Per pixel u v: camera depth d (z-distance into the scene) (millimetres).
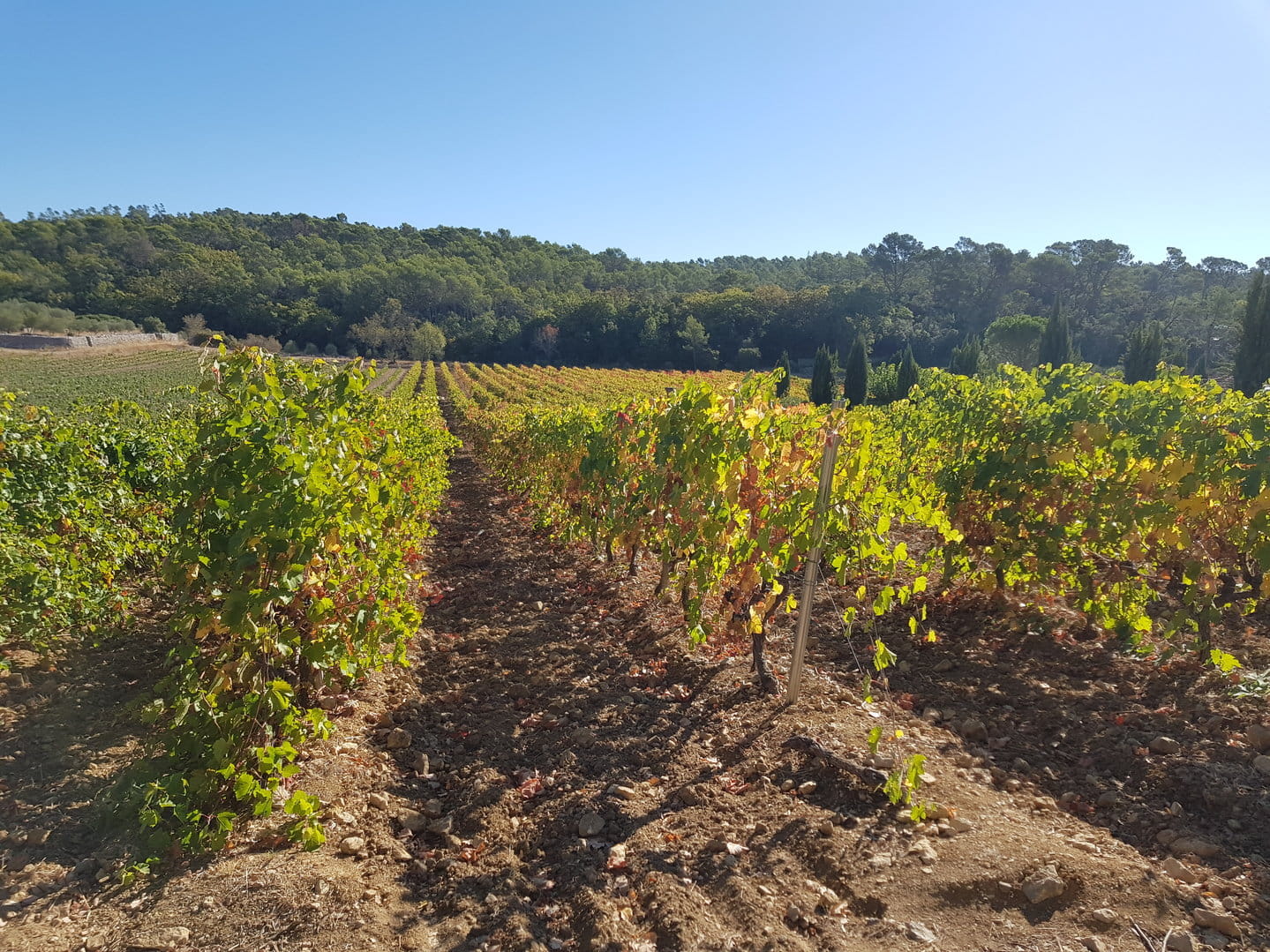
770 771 3771
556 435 10391
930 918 2607
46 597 4543
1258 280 39344
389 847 3236
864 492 4465
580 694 4953
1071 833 3191
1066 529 5457
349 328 75750
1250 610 5188
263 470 3443
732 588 5051
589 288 123062
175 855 3025
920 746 3975
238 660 3324
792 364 74750
